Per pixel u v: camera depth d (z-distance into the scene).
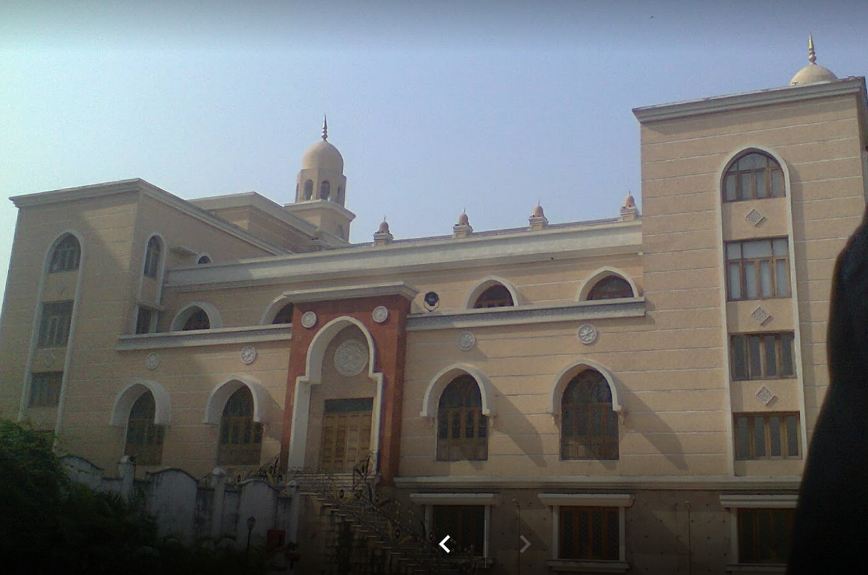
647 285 29.75
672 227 30.12
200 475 34.69
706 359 28.44
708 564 26.70
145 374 37.06
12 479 20.77
